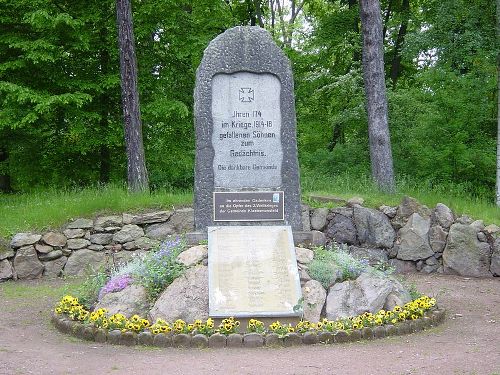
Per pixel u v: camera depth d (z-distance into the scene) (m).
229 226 9.55
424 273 13.75
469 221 13.76
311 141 28.17
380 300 8.51
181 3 20.72
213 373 6.26
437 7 19.88
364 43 18.62
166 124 21.94
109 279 9.23
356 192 16.09
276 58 9.93
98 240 13.75
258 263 8.73
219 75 9.86
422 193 15.75
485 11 19.94
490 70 19.42
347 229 14.11
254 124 9.88
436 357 6.85
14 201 16.91
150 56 21.48
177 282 8.41
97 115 19.55
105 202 14.37
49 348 7.39
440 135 19.72
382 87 18.50
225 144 9.84
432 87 20.39
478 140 20.30
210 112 9.81
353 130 24.70
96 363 6.72
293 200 9.90
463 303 10.38
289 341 7.46
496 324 8.72
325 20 27.39
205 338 7.43
